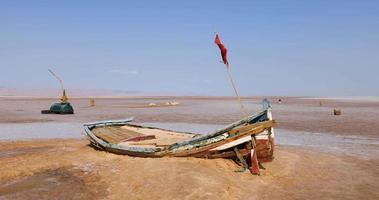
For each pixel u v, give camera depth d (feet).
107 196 37.14
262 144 46.26
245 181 42.16
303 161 53.42
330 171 48.75
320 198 38.11
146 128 70.54
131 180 40.40
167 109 181.06
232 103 276.41
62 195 37.86
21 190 39.52
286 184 42.47
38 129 94.27
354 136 81.82
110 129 68.95
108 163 47.88
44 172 45.73
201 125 103.96
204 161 45.75
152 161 45.78
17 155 58.29
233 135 45.19
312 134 85.05
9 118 125.18
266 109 45.96
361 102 297.12
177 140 56.34
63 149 61.36
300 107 202.80
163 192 36.81
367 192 40.24
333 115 138.00
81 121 115.24
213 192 36.83
